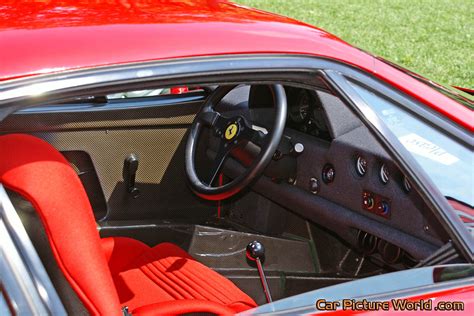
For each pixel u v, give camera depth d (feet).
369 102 6.74
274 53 6.29
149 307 6.89
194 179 10.51
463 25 48.85
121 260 8.58
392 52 38.40
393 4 58.13
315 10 53.62
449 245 6.68
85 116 10.39
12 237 5.17
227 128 10.34
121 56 5.58
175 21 6.37
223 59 5.99
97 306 5.46
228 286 8.31
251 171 9.81
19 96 5.06
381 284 6.29
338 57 6.69
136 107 10.78
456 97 7.80
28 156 5.58
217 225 11.60
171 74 5.69
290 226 11.28
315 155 9.94
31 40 5.53
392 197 8.83
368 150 9.12
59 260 5.44
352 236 9.71
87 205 5.73
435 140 6.98
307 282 10.01
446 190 6.72
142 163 11.11
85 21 6.07
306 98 10.00
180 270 8.48
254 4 55.16
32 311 5.12
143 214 11.34
